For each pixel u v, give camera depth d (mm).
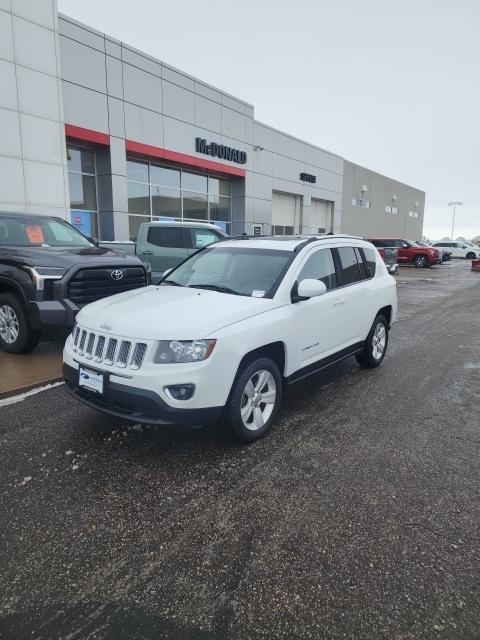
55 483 3104
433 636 1941
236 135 21422
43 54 11203
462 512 2859
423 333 8969
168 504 2889
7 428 3941
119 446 3654
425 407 4727
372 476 3285
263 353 3818
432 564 2387
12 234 6641
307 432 4023
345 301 4957
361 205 38281
